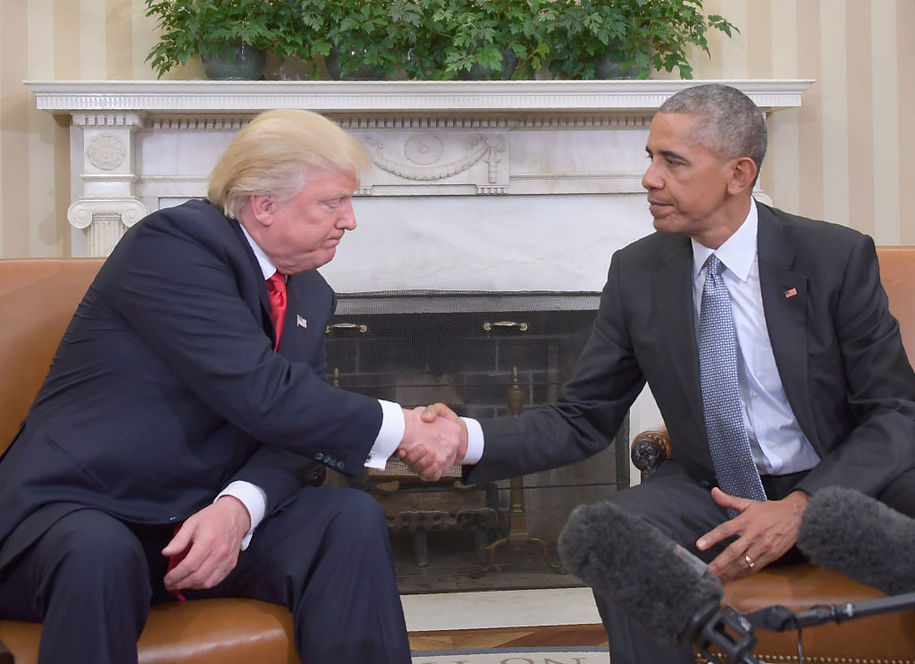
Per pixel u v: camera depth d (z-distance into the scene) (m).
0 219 3.78
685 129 1.93
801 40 4.10
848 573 0.84
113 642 1.46
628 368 2.16
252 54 3.60
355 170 1.83
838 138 4.13
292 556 1.70
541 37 3.66
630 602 0.79
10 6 3.75
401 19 3.48
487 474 2.03
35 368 2.05
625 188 3.84
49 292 2.09
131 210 3.58
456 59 3.54
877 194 4.14
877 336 1.94
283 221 1.79
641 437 2.26
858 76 4.12
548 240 3.84
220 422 1.78
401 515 3.44
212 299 1.71
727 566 1.75
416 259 3.79
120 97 3.48
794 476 2.03
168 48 3.58
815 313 1.97
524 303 3.56
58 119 3.79
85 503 1.64
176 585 1.60
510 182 3.79
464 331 3.54
